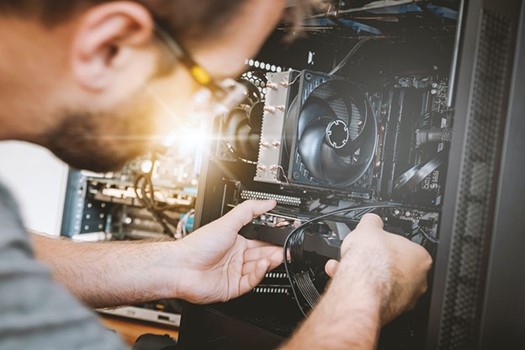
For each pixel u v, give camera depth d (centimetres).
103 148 47
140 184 188
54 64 40
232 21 43
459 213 59
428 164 94
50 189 191
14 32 38
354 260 67
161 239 101
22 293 35
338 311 59
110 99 43
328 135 90
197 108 49
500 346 60
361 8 85
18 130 44
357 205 92
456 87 62
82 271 87
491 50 60
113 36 39
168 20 41
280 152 90
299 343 54
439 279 59
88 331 39
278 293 106
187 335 101
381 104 102
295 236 88
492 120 60
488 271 59
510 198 60
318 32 97
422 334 85
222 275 95
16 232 36
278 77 92
